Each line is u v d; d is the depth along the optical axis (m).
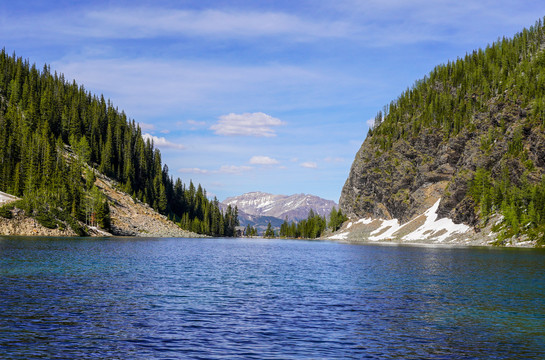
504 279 59.19
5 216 152.00
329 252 127.56
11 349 24.20
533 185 172.88
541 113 190.25
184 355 24.09
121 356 23.67
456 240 182.38
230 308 37.31
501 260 91.06
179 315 34.00
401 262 87.69
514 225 153.75
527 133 191.88
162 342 26.48
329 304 39.97
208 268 72.00
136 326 30.17
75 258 77.12
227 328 30.23
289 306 38.72
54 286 45.69
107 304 37.31
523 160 181.75
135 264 72.38
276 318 33.66
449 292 47.53
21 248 93.25
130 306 36.91
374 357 24.41
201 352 24.69
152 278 55.75
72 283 48.38
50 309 34.44
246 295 44.59
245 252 125.00
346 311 36.81
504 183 178.25
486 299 43.25
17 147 192.50
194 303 39.28
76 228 167.00
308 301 41.47
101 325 30.09
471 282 56.00
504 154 192.25
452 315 35.59
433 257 100.88
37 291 42.28
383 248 149.50
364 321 33.09
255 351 25.06
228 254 112.25
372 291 48.19
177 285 50.47
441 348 26.34
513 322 33.28
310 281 56.97
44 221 159.00
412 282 56.03
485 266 78.06
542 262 85.88
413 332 30.02
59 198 175.62
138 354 24.09
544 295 45.72
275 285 52.75
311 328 30.64
